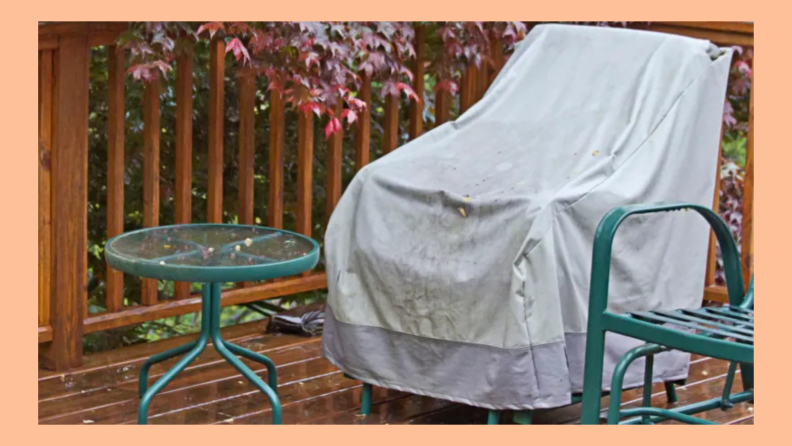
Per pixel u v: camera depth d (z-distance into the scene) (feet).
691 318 8.32
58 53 10.43
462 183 9.34
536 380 8.49
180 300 12.07
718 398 9.27
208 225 10.45
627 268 9.06
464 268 8.84
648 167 9.21
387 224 9.37
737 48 14.75
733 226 16.17
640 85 9.71
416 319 9.12
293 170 14.74
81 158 10.73
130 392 10.18
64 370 10.77
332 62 11.76
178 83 11.82
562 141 9.55
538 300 8.45
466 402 8.86
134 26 10.88
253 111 12.51
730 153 19.52
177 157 11.97
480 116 10.21
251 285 12.96
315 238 15.05
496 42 13.88
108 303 11.43
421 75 13.67
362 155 13.38
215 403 9.92
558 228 8.59
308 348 11.85
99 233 14.03
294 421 9.45
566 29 10.50
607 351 9.13
